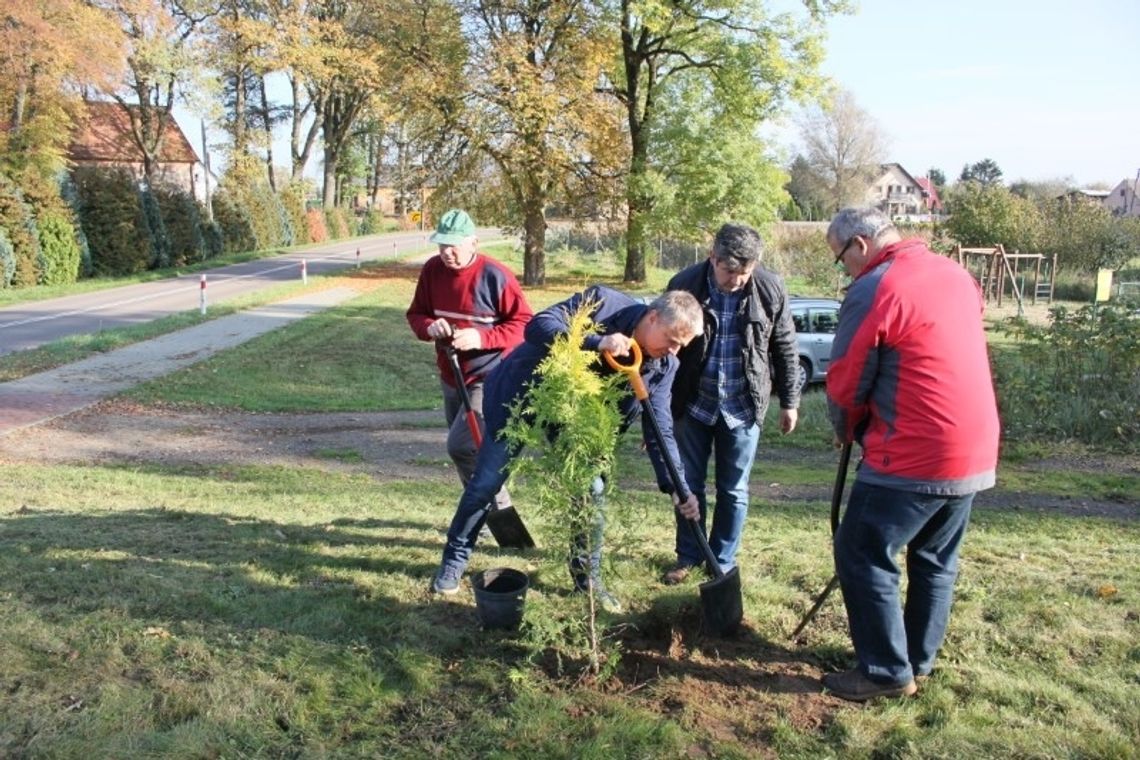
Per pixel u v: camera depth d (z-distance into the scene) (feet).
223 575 13.62
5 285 88.12
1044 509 22.13
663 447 11.43
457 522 12.88
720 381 13.46
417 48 92.53
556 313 11.71
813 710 10.19
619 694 10.42
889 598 10.08
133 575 13.32
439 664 10.91
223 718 9.43
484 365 15.38
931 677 10.87
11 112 95.66
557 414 10.05
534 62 91.40
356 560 14.57
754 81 87.25
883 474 9.79
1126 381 31.94
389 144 210.59
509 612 11.75
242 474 27.73
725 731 9.74
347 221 202.49
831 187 203.92
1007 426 30.83
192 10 122.21
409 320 15.76
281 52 118.62
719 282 13.03
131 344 56.90
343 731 9.47
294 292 88.43
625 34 92.63
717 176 88.22
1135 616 12.69
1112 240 111.24
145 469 28.37
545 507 10.32
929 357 9.39
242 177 153.48
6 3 87.86
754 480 26.84
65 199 98.32
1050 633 12.05
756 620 12.55
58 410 38.75
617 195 95.04
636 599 12.98
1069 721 9.91
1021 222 114.42
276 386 46.39
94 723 9.17
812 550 16.06
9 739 8.84
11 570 13.41
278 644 11.15
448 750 9.17
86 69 96.12
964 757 9.20
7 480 24.02
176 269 115.24
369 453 32.27
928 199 261.44
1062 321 33.86
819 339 47.14
